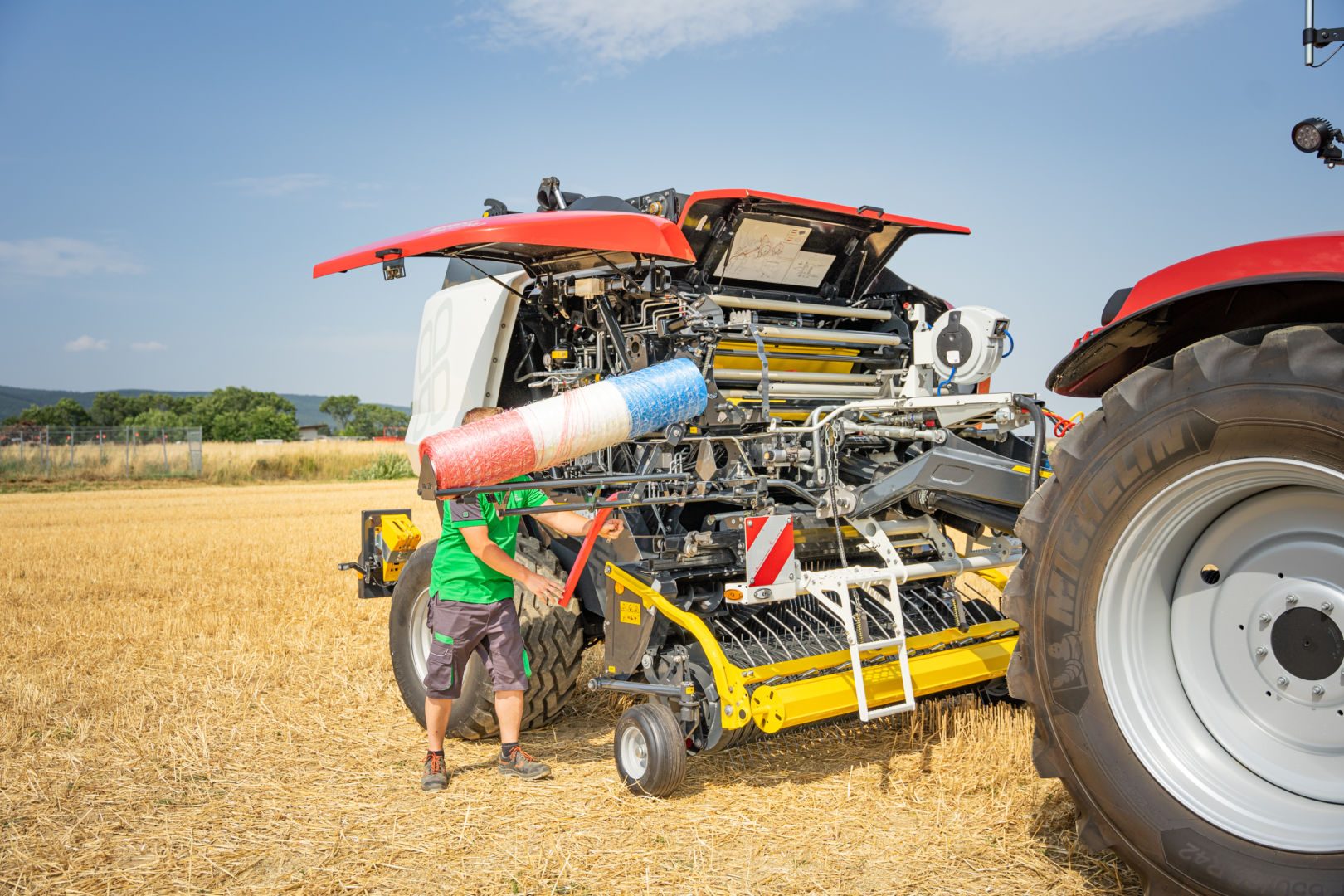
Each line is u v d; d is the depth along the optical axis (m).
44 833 3.92
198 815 4.11
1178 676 2.84
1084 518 2.81
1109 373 3.29
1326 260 2.52
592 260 4.88
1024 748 4.49
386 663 6.86
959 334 4.69
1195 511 2.69
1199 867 2.58
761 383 4.71
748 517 4.11
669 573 4.62
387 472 42.16
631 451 5.16
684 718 4.30
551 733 5.35
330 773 4.64
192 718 5.56
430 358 6.23
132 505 24.48
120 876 3.52
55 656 7.10
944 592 5.26
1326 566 2.57
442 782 4.43
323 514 21.28
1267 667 2.66
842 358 5.54
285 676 6.50
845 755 4.73
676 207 5.02
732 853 3.61
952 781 4.22
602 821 3.96
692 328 4.58
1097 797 2.80
